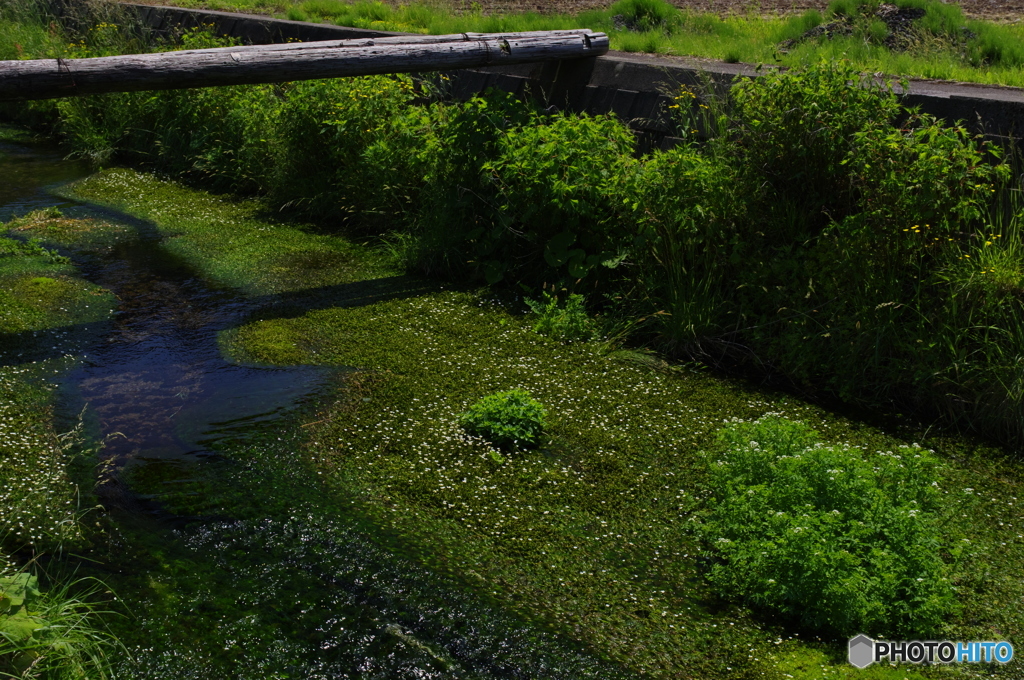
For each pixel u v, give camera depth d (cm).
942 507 446
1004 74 750
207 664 350
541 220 715
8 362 584
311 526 434
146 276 749
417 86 995
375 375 585
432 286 738
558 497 464
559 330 648
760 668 355
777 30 1036
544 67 902
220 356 608
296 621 374
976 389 539
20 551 406
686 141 743
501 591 395
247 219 907
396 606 384
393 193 821
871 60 831
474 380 582
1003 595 396
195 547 418
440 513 448
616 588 400
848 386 568
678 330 625
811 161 622
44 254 779
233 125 1003
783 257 620
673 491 472
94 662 338
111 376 577
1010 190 571
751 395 576
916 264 568
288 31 1208
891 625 375
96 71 660
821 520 393
